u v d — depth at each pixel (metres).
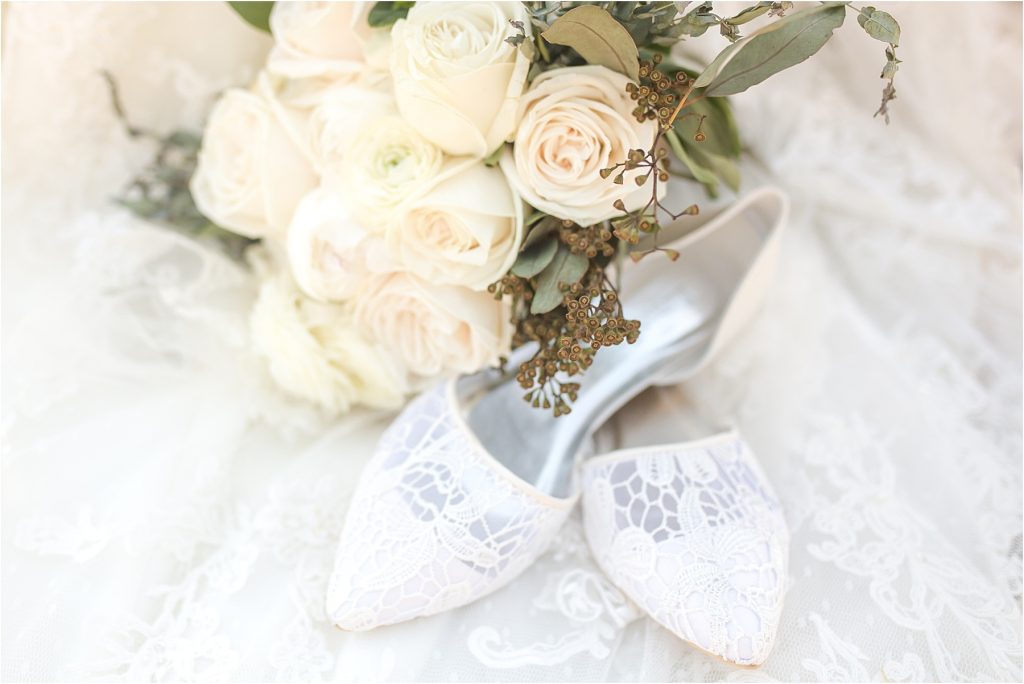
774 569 0.43
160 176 0.57
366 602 0.42
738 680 0.42
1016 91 0.59
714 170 0.49
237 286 0.53
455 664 0.43
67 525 0.45
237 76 0.58
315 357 0.49
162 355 0.52
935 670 0.42
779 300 0.58
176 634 0.43
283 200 0.49
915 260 0.60
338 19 0.46
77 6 0.52
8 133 0.54
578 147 0.42
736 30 0.40
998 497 0.49
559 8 0.41
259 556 0.46
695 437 0.49
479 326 0.46
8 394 0.48
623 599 0.45
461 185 0.43
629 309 0.53
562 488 0.49
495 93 0.42
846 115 0.61
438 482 0.44
